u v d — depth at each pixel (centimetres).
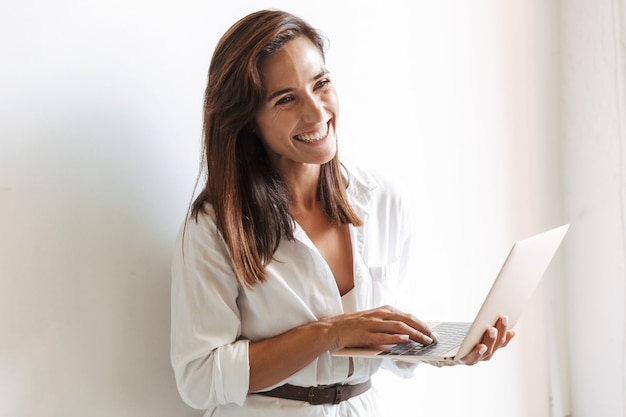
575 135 274
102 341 151
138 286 157
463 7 239
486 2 248
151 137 159
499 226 256
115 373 153
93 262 149
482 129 248
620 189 264
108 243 152
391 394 217
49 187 143
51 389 144
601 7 262
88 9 148
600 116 267
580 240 277
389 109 214
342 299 153
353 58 203
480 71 246
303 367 143
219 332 144
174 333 148
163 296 162
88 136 148
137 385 157
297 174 154
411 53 221
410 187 222
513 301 138
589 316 277
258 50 138
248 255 143
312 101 141
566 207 279
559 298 282
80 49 146
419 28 224
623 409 271
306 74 141
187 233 146
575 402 284
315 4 193
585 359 279
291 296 146
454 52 236
